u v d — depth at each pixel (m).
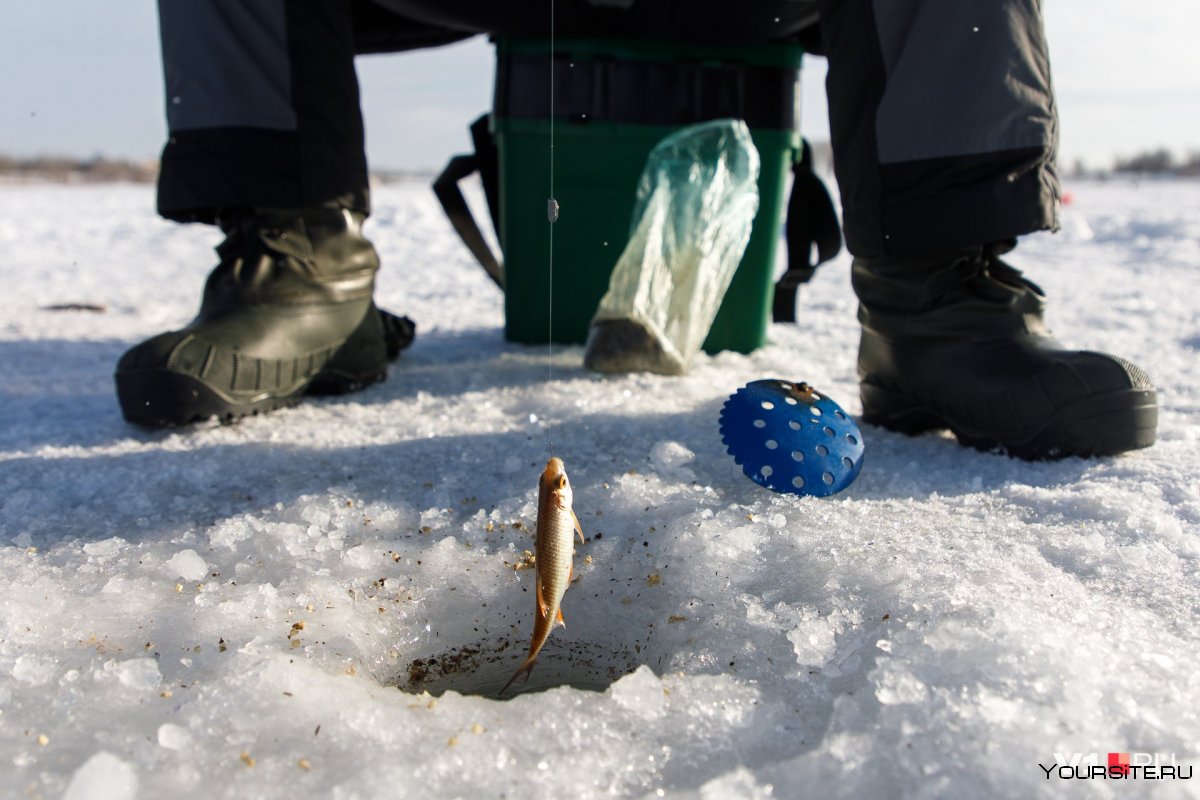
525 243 1.31
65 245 3.63
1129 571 0.62
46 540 0.71
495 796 0.42
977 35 0.83
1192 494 0.75
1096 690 0.47
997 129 0.83
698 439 0.89
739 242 1.19
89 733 0.47
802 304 2.00
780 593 0.60
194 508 0.77
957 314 0.90
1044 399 0.85
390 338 1.27
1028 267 2.64
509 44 1.23
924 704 0.46
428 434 0.93
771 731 0.47
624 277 1.16
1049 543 0.66
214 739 0.46
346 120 1.05
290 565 0.66
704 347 1.31
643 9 1.18
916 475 0.84
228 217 1.05
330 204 1.04
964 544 0.65
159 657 0.55
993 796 0.40
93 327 1.72
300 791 0.42
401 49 1.37
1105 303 1.87
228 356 0.96
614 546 0.69
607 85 1.22
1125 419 0.83
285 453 0.88
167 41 0.99
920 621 0.54
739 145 1.19
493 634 0.64
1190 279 2.29
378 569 0.67
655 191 1.17
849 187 0.91
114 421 1.03
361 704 0.48
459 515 0.75
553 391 1.07
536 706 0.49
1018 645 0.49
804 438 0.76
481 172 1.37
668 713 0.48
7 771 0.44
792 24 1.18
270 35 0.99
